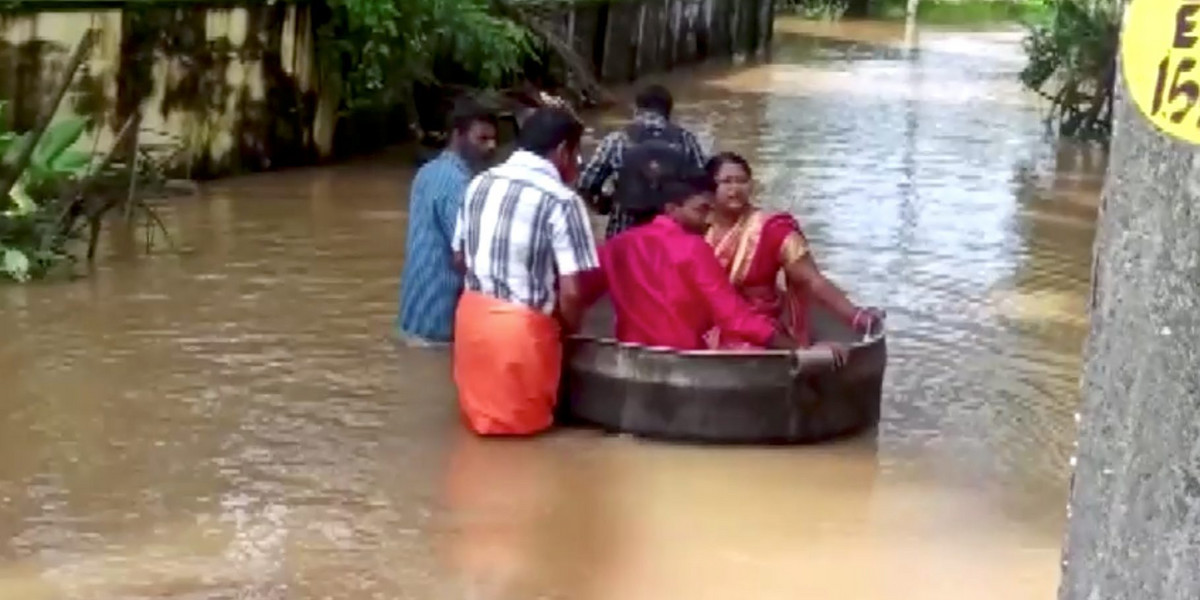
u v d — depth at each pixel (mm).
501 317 6211
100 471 5832
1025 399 7160
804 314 6609
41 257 8719
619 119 16828
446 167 7539
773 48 26234
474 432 6348
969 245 10867
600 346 6332
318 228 10359
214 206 10938
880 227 11383
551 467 6016
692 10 22906
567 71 17141
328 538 5301
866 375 6457
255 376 7027
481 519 5496
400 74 13180
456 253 6750
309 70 12664
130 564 5039
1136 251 1668
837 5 33281
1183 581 1650
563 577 5043
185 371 7059
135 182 10062
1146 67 1659
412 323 7648
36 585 4852
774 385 6223
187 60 11484
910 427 6664
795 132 16438
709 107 18312
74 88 10719
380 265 9352
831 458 6215
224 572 5000
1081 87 18578
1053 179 14031
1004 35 29969
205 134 11781
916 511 5703
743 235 6523
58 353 7262
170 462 5949
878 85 21312
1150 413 1660
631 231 6566
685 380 6203
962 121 17844
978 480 6047
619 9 19719
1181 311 1629
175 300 8305
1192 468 1634
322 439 6246
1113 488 1709
